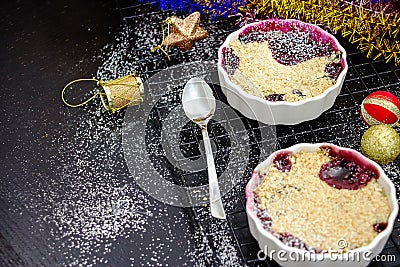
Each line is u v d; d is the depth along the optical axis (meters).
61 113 0.78
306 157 0.66
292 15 0.81
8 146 0.76
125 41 0.84
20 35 0.86
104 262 0.66
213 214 0.68
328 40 0.76
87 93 0.80
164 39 0.80
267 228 0.62
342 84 0.74
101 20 0.87
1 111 0.79
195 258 0.66
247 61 0.75
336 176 0.65
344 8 0.78
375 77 0.78
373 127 0.68
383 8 0.77
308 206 0.63
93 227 0.69
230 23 0.85
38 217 0.70
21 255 0.67
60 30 0.86
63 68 0.83
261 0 0.81
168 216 0.69
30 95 0.80
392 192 0.62
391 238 0.66
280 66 0.74
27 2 0.89
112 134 0.76
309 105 0.71
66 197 0.71
